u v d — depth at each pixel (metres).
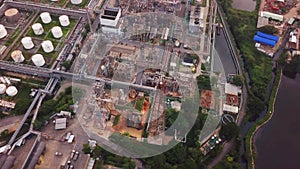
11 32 161.75
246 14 175.38
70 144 121.56
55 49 153.88
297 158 124.69
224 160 120.19
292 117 136.12
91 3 173.38
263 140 129.38
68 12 167.88
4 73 144.75
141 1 175.12
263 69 150.25
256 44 159.75
